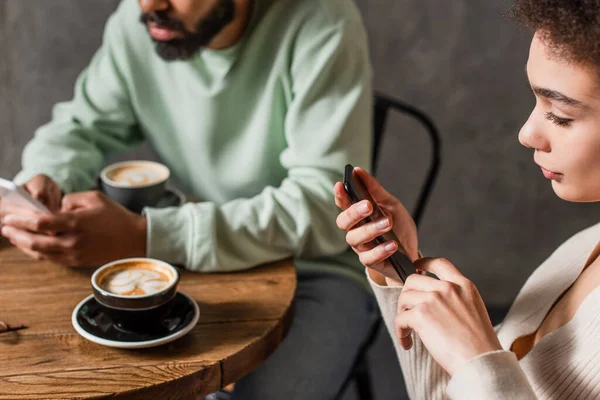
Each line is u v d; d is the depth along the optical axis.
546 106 0.85
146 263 1.21
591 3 0.75
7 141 2.38
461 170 2.59
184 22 1.53
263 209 1.47
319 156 1.57
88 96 1.87
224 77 1.66
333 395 1.52
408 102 2.49
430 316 0.86
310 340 1.56
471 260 2.74
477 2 2.36
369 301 1.71
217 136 1.73
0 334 1.12
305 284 1.70
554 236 2.70
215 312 1.22
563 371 0.94
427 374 1.14
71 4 2.23
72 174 1.68
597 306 0.93
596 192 0.86
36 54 2.28
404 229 1.17
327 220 1.53
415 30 2.39
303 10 1.62
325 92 1.61
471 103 2.49
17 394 0.99
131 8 1.80
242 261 1.40
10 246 1.42
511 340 1.09
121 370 1.05
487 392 0.79
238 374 1.12
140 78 1.80
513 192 2.63
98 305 1.18
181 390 1.05
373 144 1.94
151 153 2.43
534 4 0.81
